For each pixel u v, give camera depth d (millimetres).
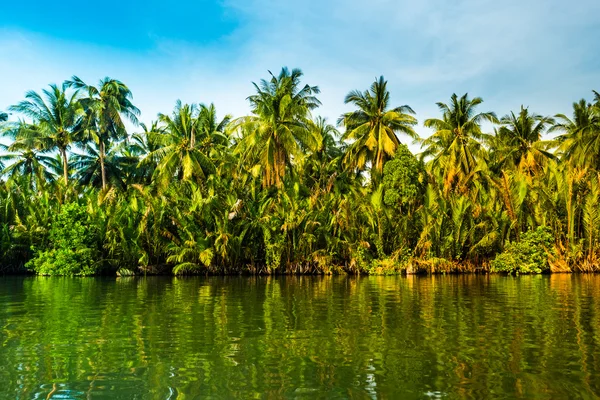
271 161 31781
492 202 29812
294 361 7238
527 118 39531
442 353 7703
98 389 5961
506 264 27344
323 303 14148
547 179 30094
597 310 12367
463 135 37844
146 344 8398
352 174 38969
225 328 9930
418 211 28875
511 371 6668
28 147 39344
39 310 12766
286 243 28188
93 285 21234
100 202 30062
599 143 33250
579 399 5586
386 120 37062
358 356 7535
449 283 21578
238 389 5953
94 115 40344
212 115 42000
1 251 30562
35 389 5969
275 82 33531
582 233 29234
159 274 28703
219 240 27328
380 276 26859
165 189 31922
